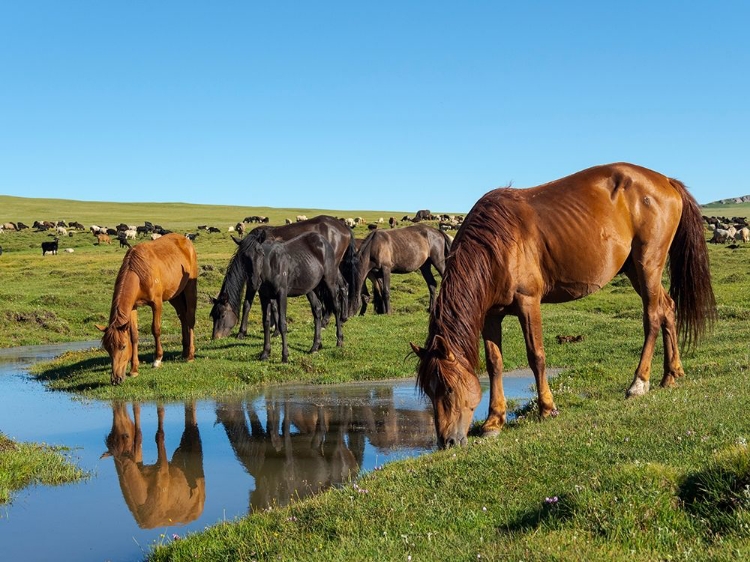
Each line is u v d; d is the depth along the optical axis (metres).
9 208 110.38
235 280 14.53
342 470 7.97
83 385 13.74
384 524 5.07
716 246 46.34
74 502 7.30
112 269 38.06
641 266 8.27
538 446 6.06
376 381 13.53
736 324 16.78
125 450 9.23
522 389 12.02
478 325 7.11
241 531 5.61
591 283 8.02
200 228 73.62
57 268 41.09
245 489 7.50
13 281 35.03
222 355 15.55
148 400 12.33
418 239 23.75
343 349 15.62
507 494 5.31
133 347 13.94
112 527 6.59
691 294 8.55
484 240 7.29
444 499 5.37
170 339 19.84
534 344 7.82
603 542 4.22
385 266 23.02
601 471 5.15
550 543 4.20
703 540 4.15
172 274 14.63
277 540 5.21
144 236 67.44
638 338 15.80
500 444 6.46
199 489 7.58
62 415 11.41
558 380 11.06
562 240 7.74
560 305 25.47
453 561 4.25
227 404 11.80
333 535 5.11
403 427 9.84
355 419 10.42
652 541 4.19
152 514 6.91
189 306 15.31
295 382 13.59
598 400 8.88
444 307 7.01
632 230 8.17
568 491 4.90
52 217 96.81
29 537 6.38
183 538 5.91
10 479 7.91
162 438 9.78
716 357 11.54
